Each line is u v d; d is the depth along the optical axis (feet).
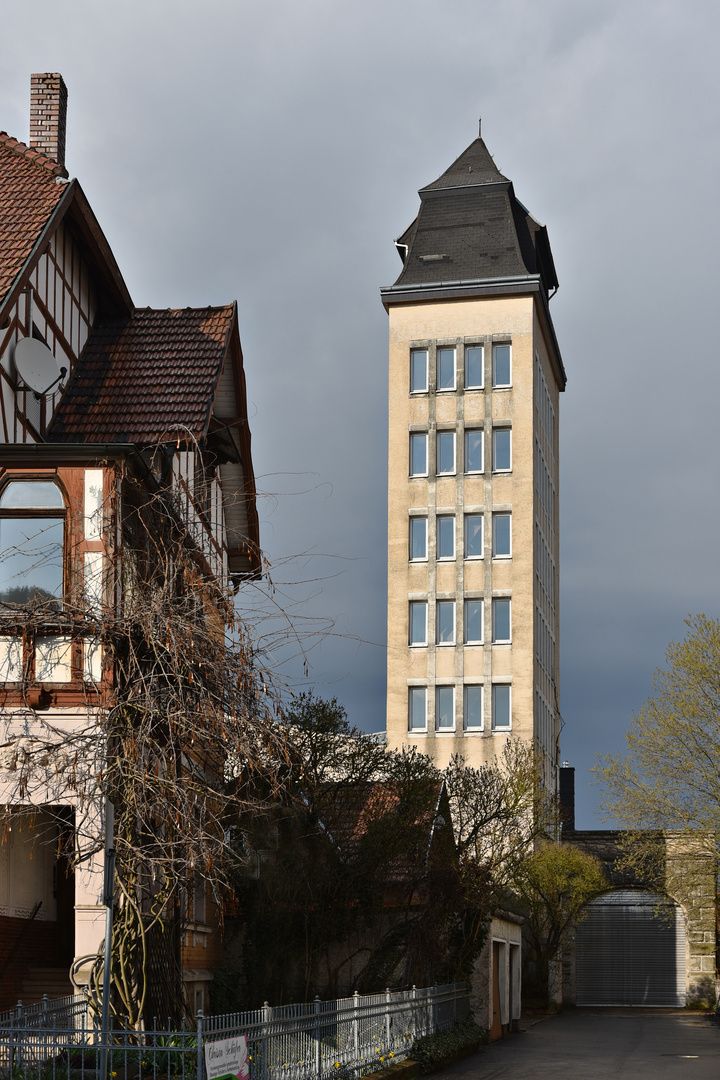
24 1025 35.63
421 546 181.47
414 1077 55.16
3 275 54.24
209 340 67.26
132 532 47.78
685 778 128.36
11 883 51.39
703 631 129.18
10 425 54.54
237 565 77.30
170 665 41.86
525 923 138.72
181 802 40.88
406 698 176.65
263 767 44.39
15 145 65.21
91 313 68.44
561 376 220.02
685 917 155.43
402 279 189.47
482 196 193.26
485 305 184.65
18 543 45.88
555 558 209.46
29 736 43.91
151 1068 33.14
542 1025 113.91
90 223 64.28
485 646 175.83
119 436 60.08
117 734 41.98
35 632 44.70
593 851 158.30
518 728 172.55
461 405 183.21
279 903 64.95
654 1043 87.30
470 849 82.23
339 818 65.72
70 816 44.98
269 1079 37.27
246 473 74.95
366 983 67.36
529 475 179.73
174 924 46.91
